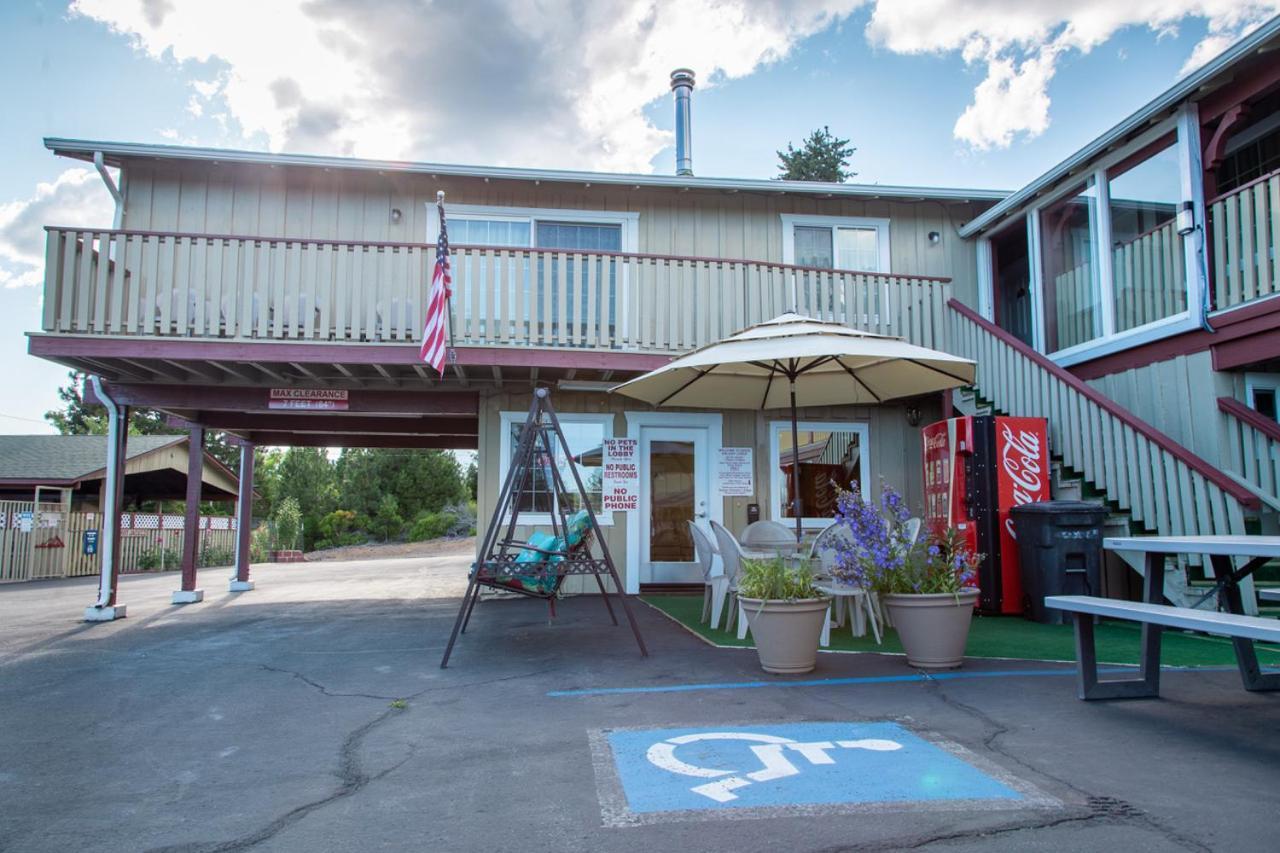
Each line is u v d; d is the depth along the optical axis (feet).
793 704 14.43
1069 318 32.48
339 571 64.69
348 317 29.48
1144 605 13.29
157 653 21.66
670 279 31.42
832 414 36.52
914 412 36.70
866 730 12.69
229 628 26.76
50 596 42.86
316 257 29.27
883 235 37.17
